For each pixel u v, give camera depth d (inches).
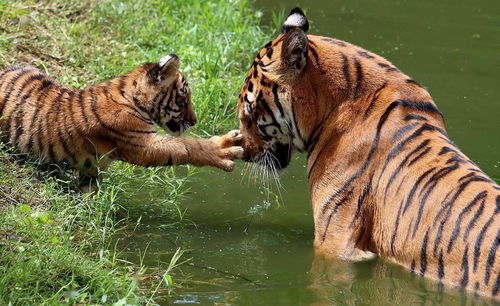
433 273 387.5
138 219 469.7
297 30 423.8
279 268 416.5
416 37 789.2
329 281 400.8
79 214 441.4
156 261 419.2
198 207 491.8
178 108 521.7
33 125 478.0
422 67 714.2
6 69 501.0
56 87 491.5
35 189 455.8
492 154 558.9
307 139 442.6
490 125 605.6
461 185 386.9
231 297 381.7
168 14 735.1
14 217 407.8
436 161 399.5
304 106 436.1
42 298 351.6
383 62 434.3
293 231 466.0
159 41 677.9
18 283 356.5
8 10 624.7
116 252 426.3
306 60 430.6
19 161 477.7
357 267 410.9
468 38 790.5
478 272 371.9
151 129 487.8
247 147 468.4
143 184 511.2
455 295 376.2
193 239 449.7
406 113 416.5
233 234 458.0
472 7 888.3
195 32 698.2
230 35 709.9
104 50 634.8
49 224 419.2
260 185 525.7
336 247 422.9
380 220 410.9
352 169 422.0
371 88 426.0
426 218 391.9
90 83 581.9
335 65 431.8
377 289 389.4
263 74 444.8
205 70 645.9
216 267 416.2
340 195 424.2
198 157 479.2
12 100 483.5
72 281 364.5
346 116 427.2
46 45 607.2
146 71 503.8
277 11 844.0
